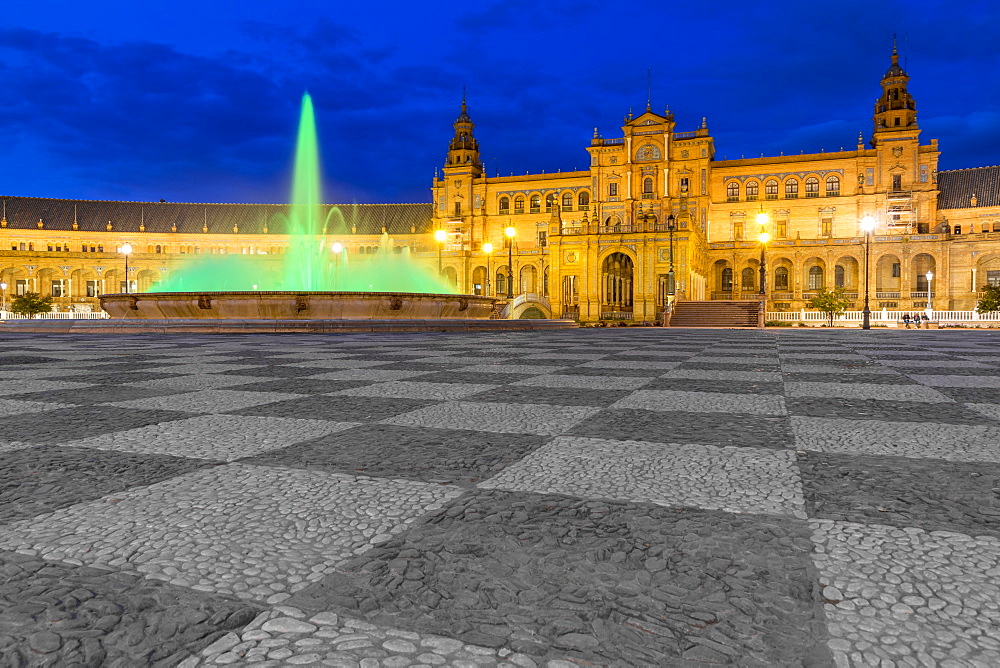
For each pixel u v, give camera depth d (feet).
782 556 7.13
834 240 252.42
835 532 7.85
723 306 172.96
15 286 312.71
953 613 5.84
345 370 28.02
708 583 6.48
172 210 349.20
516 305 157.58
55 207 335.67
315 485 9.92
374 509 8.77
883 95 266.36
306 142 138.31
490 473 10.61
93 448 12.42
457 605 6.07
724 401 18.52
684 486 9.82
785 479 10.18
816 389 21.24
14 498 9.25
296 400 18.78
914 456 11.73
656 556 7.14
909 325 156.35
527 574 6.71
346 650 5.29
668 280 195.00
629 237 200.13
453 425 14.80
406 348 45.57
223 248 341.62
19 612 5.89
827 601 6.08
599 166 279.08
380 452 12.11
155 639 5.45
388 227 340.39
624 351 41.75
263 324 84.69
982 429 14.29
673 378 24.64
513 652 5.26
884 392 20.45
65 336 74.38
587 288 205.57
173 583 6.50
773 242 260.42
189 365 30.68
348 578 6.63
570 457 11.69
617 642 5.40
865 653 5.20
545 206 301.22
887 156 258.57
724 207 277.23
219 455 11.87
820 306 222.28
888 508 8.75
